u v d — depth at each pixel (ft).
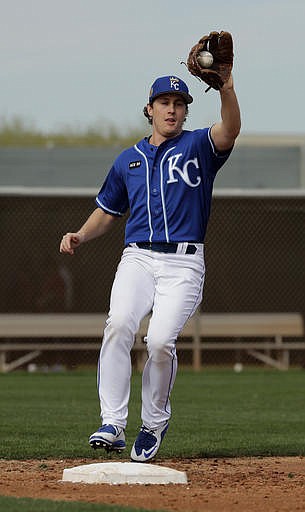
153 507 62.13
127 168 75.92
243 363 244.22
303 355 238.48
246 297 240.32
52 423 119.14
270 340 238.48
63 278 231.71
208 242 238.48
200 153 74.02
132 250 75.56
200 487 71.05
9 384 184.75
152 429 76.64
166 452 92.43
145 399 76.23
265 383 188.96
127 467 73.26
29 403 147.64
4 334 212.64
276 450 94.73
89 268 234.17
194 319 218.38
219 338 237.86
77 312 233.55
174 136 75.05
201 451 93.50
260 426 117.80
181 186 73.87
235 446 97.45
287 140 293.43
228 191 209.15
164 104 74.69
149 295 74.95
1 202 222.07
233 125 72.49
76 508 59.93
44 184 234.17
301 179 243.81
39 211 228.22
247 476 77.56
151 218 74.54
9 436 105.40
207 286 239.50
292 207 228.22
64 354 234.38
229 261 239.50
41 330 213.66
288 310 240.73
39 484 72.43
